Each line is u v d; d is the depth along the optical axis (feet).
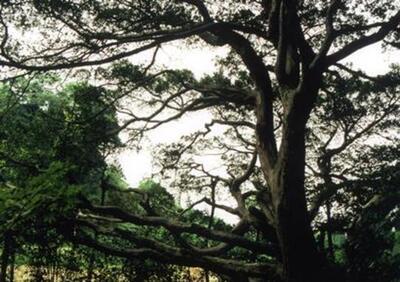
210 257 48.98
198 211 68.13
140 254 50.14
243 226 54.34
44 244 52.16
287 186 41.98
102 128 57.16
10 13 43.01
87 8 45.42
